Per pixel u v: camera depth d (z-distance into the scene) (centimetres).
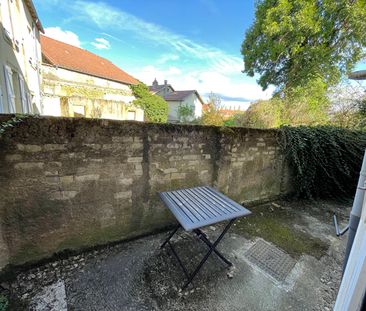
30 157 157
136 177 213
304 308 157
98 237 206
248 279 182
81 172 182
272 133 331
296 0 748
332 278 189
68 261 189
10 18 451
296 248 232
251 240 242
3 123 141
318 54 793
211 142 263
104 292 159
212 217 159
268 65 977
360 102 513
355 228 116
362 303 81
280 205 352
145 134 208
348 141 382
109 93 1491
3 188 152
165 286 168
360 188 113
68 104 1079
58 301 149
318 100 647
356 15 701
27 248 172
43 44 1343
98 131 181
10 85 428
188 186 256
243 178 315
